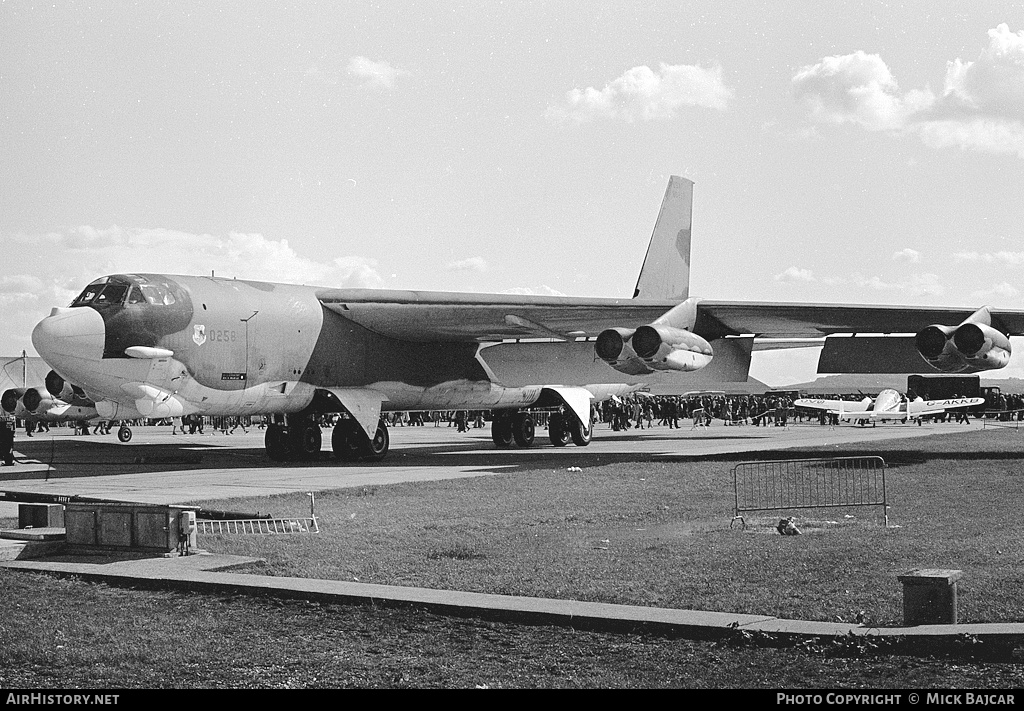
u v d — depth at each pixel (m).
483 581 8.99
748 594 8.34
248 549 10.77
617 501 15.12
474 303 23.45
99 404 21.23
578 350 28.20
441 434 43.62
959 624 6.84
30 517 11.70
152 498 15.55
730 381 27.61
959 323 23.16
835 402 50.59
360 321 24.47
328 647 7.14
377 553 10.52
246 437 41.75
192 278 21.86
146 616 8.06
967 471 19.23
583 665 6.59
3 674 6.73
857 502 14.74
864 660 6.46
